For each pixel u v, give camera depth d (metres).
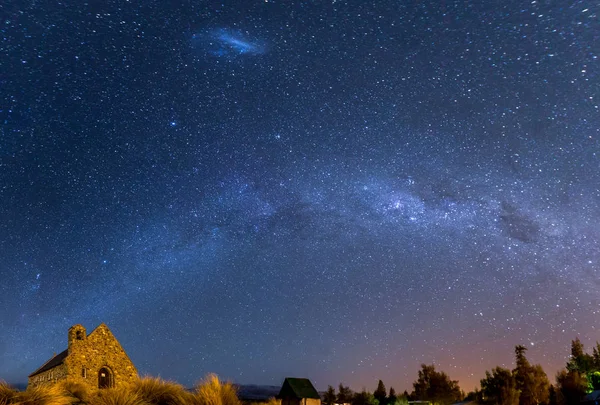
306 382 75.50
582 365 83.38
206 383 15.83
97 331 44.25
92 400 15.56
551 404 67.94
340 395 88.00
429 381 85.44
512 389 66.62
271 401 23.28
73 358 42.38
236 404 15.43
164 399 15.60
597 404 62.84
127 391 15.16
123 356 44.62
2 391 14.99
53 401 15.27
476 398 75.38
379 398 91.06
